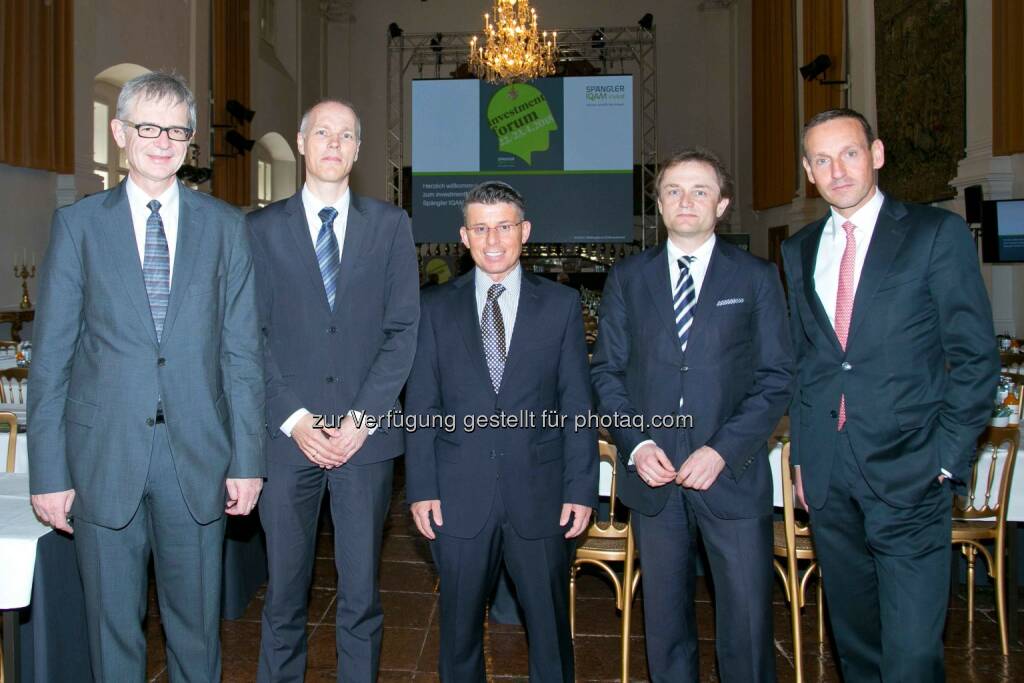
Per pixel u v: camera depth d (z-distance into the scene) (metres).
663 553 1.96
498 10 9.02
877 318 1.86
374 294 2.11
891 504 1.84
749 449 1.85
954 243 1.81
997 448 2.58
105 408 1.74
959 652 2.66
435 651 2.67
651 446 1.92
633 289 2.03
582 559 2.56
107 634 1.78
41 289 1.77
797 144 9.40
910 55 6.64
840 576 2.00
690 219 1.90
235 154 9.19
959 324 1.79
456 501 1.99
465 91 10.13
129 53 7.33
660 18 12.09
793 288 2.06
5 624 1.94
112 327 1.75
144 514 1.83
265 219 2.11
